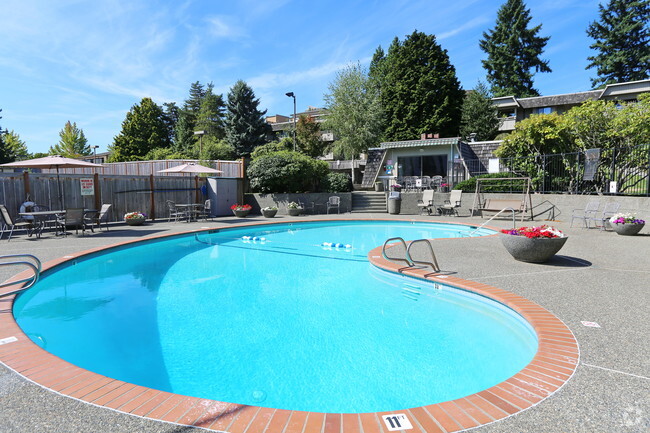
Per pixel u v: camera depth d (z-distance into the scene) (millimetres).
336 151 33156
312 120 36375
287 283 6359
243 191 19188
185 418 2191
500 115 36688
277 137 45625
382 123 32906
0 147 42094
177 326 4438
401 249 8352
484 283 5316
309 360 3559
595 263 6570
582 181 14180
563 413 2234
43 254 7598
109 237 10219
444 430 2082
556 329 3572
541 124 15133
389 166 22312
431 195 17125
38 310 4984
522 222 13484
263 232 13008
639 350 3104
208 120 48812
